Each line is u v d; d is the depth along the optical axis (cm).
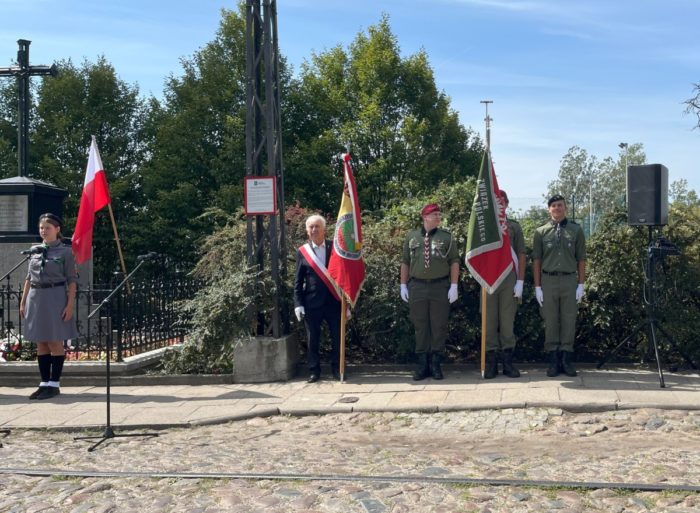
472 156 3397
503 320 909
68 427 763
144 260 775
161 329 1144
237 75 2872
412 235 927
